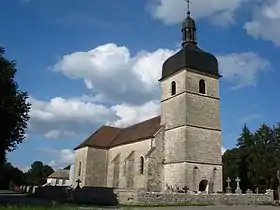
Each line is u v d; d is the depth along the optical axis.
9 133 27.05
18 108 27.23
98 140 53.44
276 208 29.64
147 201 30.03
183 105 40.47
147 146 42.91
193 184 38.00
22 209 18.97
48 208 20.36
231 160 59.44
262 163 50.81
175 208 26.89
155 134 42.03
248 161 54.44
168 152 41.31
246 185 55.94
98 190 32.03
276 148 51.50
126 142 47.84
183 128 39.56
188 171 38.00
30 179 103.12
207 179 39.22
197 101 41.16
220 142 41.53
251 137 56.69
